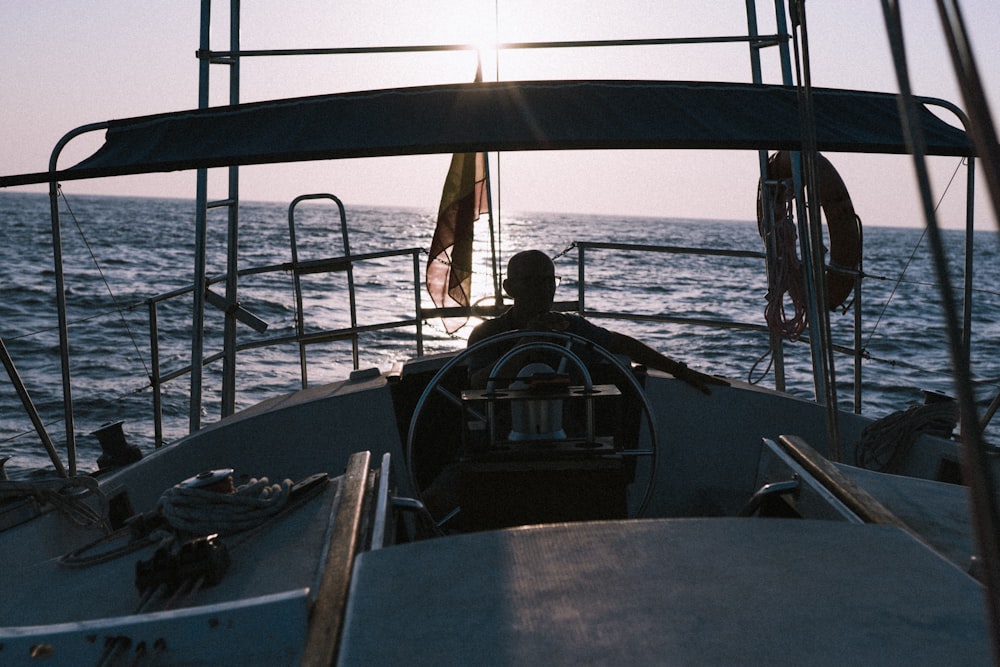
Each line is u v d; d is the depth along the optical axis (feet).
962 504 4.98
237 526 5.16
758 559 3.48
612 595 3.21
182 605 4.31
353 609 3.26
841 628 2.92
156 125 9.07
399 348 44.83
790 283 12.84
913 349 46.11
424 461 9.94
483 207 15.60
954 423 8.79
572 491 6.47
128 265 97.09
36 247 119.75
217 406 31.78
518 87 9.04
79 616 4.52
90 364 39.11
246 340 47.21
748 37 13.00
